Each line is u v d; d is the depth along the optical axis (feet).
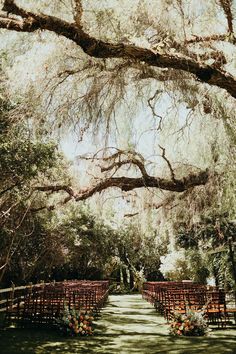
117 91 27.45
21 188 34.55
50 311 38.73
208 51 23.50
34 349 26.00
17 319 37.76
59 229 72.13
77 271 105.40
